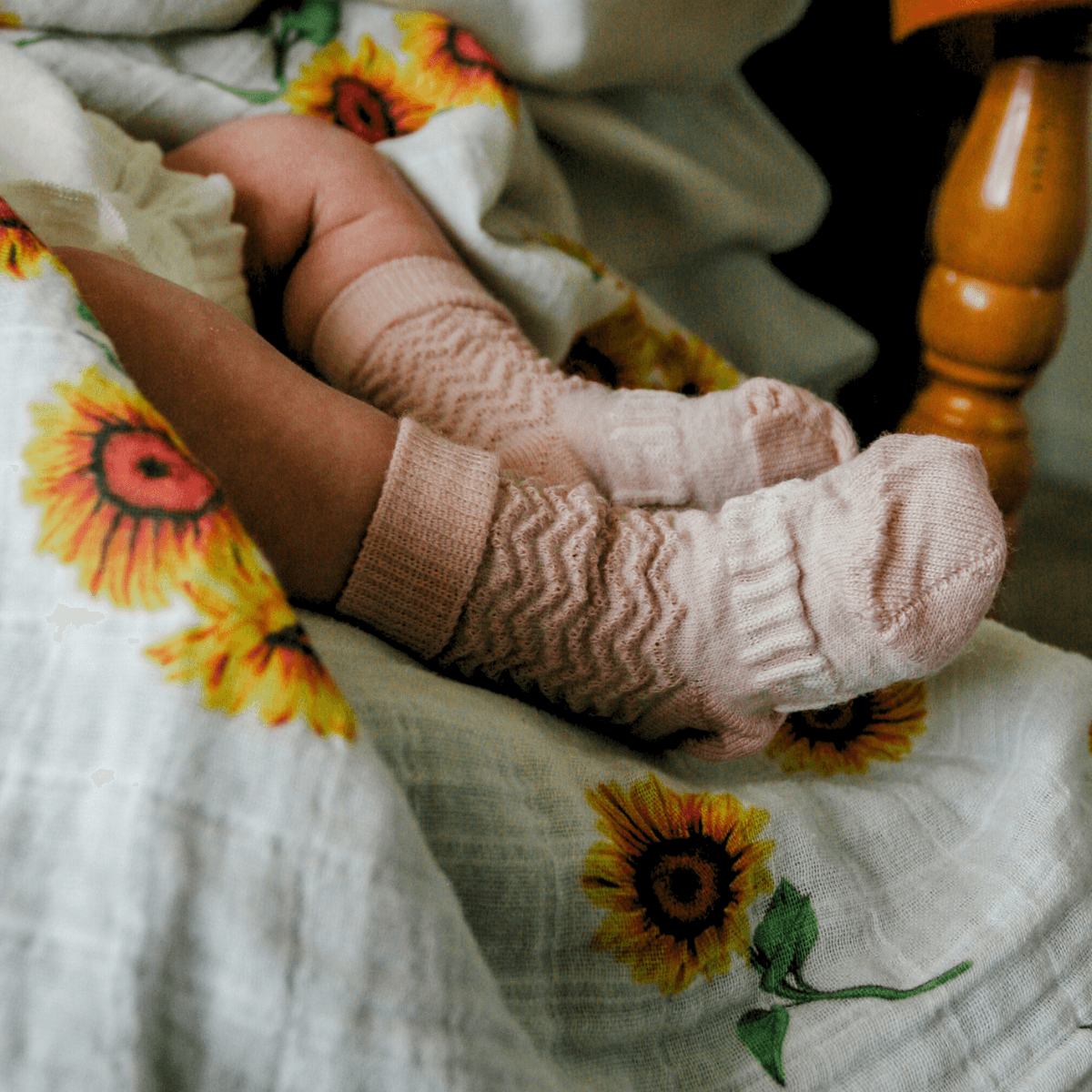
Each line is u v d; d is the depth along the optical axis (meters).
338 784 0.27
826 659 0.43
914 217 1.23
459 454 0.44
